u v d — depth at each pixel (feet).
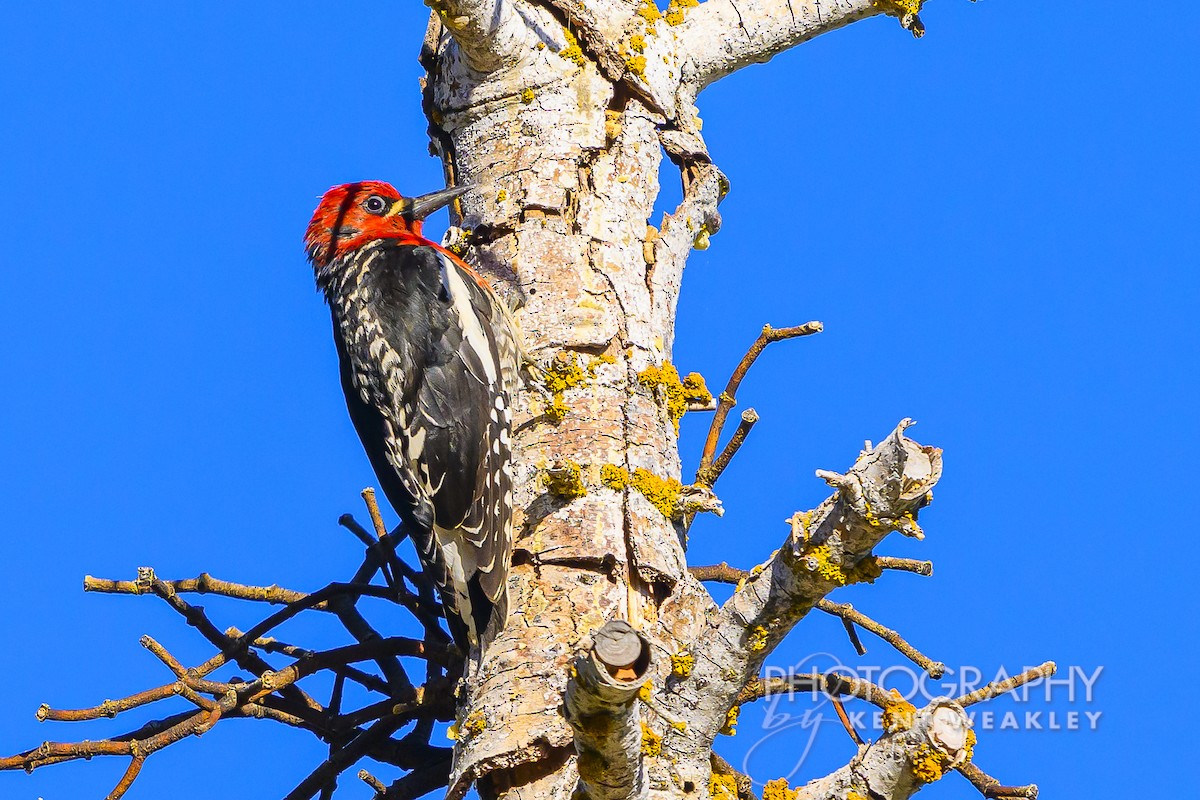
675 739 27.25
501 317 34.55
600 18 37.47
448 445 35.09
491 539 32.12
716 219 38.04
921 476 23.68
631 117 36.88
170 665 33.50
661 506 32.27
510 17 36.14
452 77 37.78
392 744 34.83
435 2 34.71
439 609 35.65
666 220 36.32
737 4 39.24
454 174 38.37
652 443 32.96
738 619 26.63
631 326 34.22
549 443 32.81
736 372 33.94
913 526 24.08
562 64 36.88
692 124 38.06
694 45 38.68
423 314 37.29
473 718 29.89
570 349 33.63
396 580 36.81
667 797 26.91
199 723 32.78
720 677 26.99
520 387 33.71
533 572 31.53
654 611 31.22
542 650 30.30
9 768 31.94
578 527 31.53
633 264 35.22
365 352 37.70
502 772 29.50
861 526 24.41
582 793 23.89
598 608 30.81
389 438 36.40
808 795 25.61
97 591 34.60
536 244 35.12
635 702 22.25
